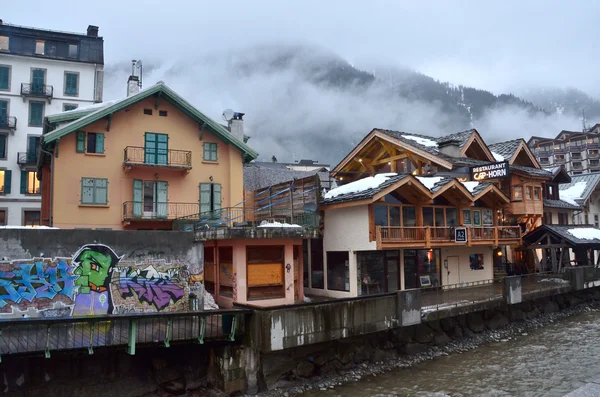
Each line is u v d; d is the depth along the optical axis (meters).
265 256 19.36
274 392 14.76
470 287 21.34
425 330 19.58
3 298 13.99
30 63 39.38
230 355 14.73
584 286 29.02
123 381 14.25
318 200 24.28
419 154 26.56
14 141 38.06
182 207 26.08
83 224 23.86
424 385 15.30
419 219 23.64
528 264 32.62
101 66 41.81
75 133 24.06
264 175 43.03
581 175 42.38
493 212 27.98
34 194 38.09
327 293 24.20
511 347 19.88
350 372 16.56
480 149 29.80
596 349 19.20
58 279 14.87
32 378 13.06
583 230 31.70
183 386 14.96
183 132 26.66
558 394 14.08
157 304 16.56
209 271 21.58
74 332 12.65
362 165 31.19
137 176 25.27
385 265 23.50
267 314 14.34
